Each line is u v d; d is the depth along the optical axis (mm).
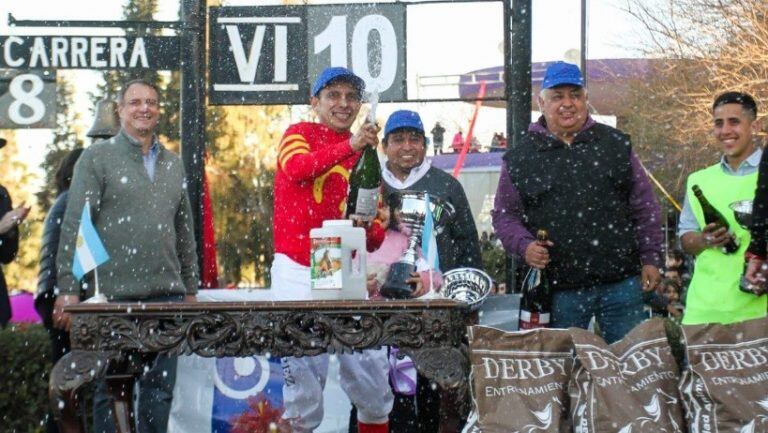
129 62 5980
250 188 16984
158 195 5016
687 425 3812
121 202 4934
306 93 6074
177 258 5129
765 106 16688
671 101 20219
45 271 5410
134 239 4934
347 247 3863
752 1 17453
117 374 4219
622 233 5082
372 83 6078
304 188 4746
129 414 4230
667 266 9617
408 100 6082
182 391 5621
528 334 3922
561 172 5105
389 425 5570
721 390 3779
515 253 5137
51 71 6039
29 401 5688
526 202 5199
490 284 5246
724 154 5312
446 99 6121
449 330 3664
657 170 20250
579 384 3811
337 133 4863
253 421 5598
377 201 4469
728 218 5180
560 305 5117
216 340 3652
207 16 6070
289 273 4766
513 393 3795
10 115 6105
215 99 6070
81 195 4875
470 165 15398
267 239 17078
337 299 3814
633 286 5098
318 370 4918
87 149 4984
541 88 5227
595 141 5129
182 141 5980
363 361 4836
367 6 6070
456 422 3709
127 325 3662
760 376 3820
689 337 3924
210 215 6305
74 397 3654
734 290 5164
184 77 5953
